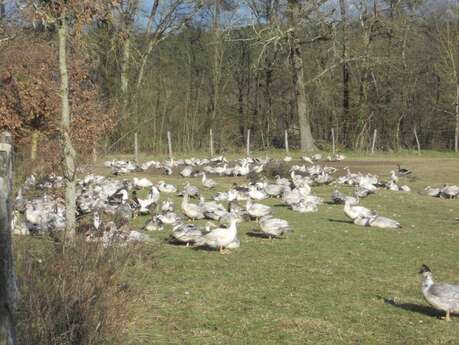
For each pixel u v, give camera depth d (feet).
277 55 180.04
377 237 53.88
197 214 61.11
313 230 56.54
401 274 40.65
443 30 193.26
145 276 36.35
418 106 199.00
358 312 32.35
